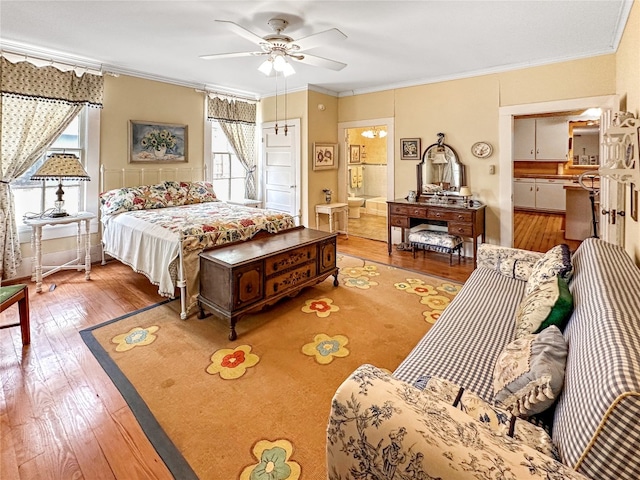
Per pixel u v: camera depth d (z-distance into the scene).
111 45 3.68
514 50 3.84
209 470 1.54
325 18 3.02
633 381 0.76
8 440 1.70
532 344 1.33
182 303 3.00
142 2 2.76
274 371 2.28
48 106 3.88
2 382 2.14
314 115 5.73
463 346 1.72
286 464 1.58
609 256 1.87
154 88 4.84
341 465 1.01
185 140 5.22
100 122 4.34
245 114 6.00
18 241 3.85
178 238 2.99
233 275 2.68
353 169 9.30
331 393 2.07
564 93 4.08
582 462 0.79
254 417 1.87
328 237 3.60
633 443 0.72
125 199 4.13
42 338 2.66
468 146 4.85
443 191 5.12
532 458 0.81
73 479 1.49
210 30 3.28
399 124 5.46
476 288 2.49
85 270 4.02
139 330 2.81
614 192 3.24
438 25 3.16
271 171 6.23
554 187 7.89
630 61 2.79
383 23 3.12
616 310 1.14
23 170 3.78
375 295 3.56
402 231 5.66
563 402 1.04
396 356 2.46
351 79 5.16
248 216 3.80
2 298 2.33
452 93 4.90
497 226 4.74
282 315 3.10
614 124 2.97
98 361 2.38
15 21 3.10
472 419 0.95
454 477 0.79
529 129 8.10
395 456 0.88
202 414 1.89
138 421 1.83
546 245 5.55
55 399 2.00
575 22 3.10
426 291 3.68
